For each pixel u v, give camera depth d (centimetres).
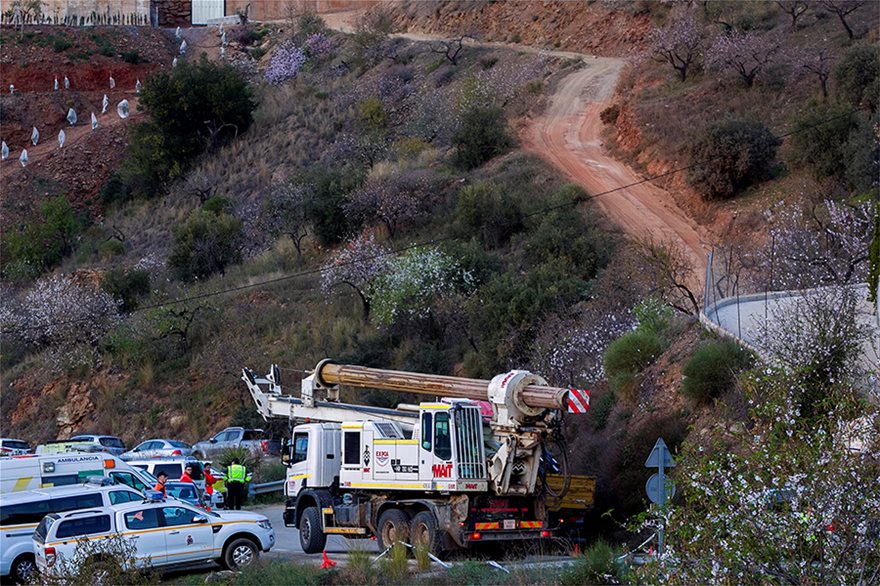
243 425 11075
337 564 4975
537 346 8862
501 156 16288
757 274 8031
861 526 2236
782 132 13475
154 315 13225
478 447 4912
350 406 5725
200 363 12581
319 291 13425
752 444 2669
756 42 15450
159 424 11956
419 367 10662
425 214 14838
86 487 5562
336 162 18712
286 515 5909
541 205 13700
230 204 18250
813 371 4206
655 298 7981
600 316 8669
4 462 6444
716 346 5719
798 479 2300
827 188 11325
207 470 7625
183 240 15938
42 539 4844
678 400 5944
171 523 5053
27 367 13550
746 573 2295
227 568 5169
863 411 2652
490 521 4859
